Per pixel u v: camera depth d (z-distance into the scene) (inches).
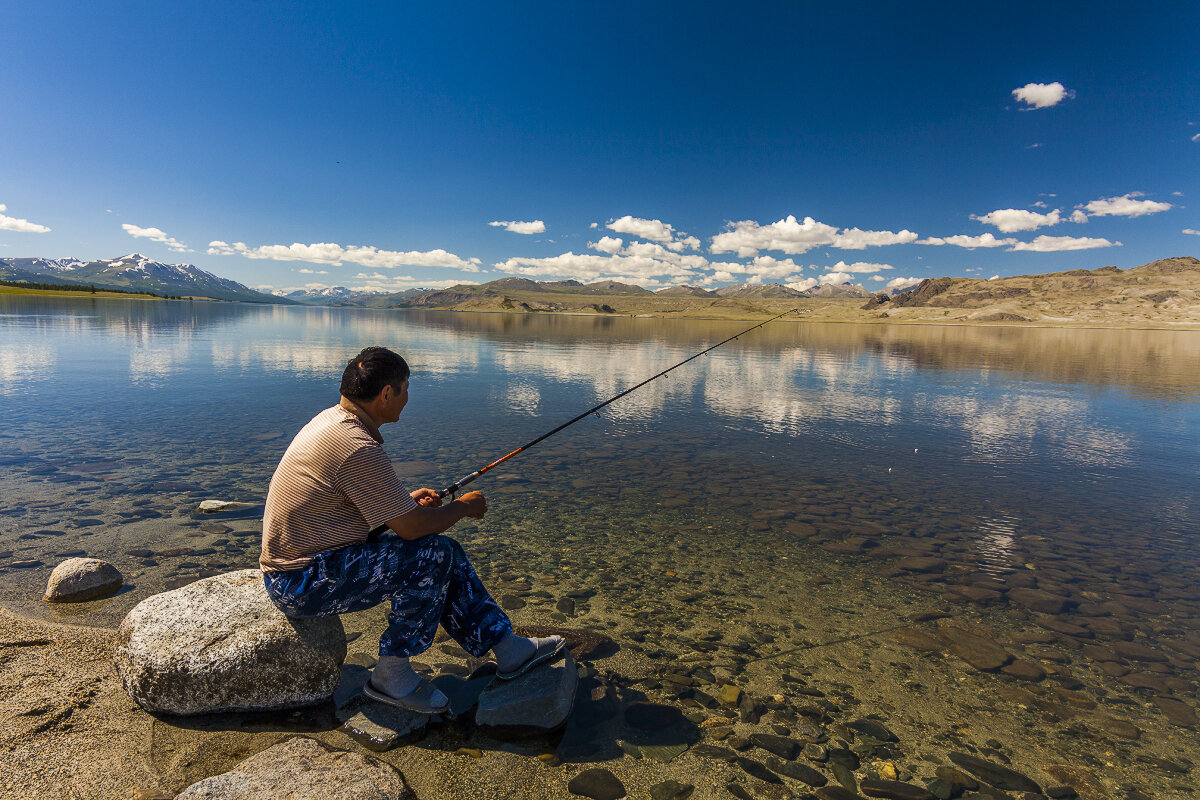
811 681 139.4
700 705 127.0
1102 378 873.5
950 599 187.9
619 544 224.8
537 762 105.5
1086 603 187.2
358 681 126.8
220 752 102.5
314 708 117.1
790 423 478.6
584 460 347.9
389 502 108.8
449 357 992.9
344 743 107.5
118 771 94.6
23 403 435.8
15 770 91.7
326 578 110.5
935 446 403.9
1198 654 158.9
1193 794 106.7
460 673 133.0
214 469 288.4
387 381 111.9
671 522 250.8
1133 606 185.8
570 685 124.7
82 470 279.4
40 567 177.3
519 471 320.2
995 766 112.2
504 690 116.8
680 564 208.2
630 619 167.0
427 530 113.1
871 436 433.1
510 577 191.8
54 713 106.9
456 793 96.0
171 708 110.7
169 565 183.2
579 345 1402.6
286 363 761.6
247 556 192.1
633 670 140.1
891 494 298.2
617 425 454.6
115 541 200.4
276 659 113.8
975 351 1502.2
